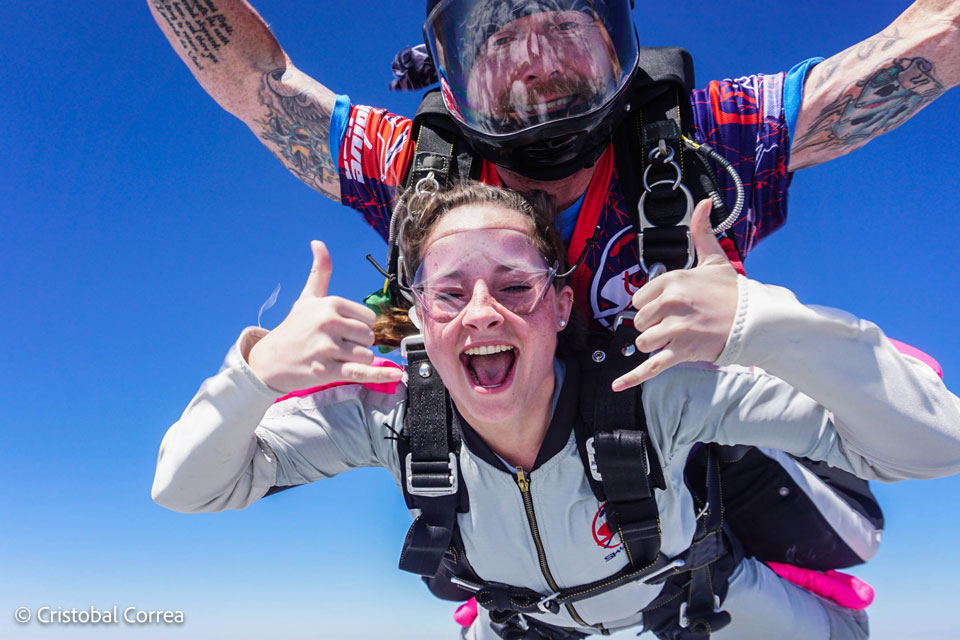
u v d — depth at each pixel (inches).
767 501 42.2
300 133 44.4
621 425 31.1
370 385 35.1
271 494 35.4
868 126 39.1
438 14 34.1
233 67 44.6
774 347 26.5
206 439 30.2
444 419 32.9
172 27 44.0
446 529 33.5
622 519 32.3
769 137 38.2
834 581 48.6
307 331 28.4
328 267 30.0
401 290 33.5
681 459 34.0
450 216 31.5
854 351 26.7
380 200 42.1
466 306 30.2
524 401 30.8
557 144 33.7
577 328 33.9
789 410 30.2
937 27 36.5
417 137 37.7
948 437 27.3
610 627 42.6
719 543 40.3
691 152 34.1
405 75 43.6
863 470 30.3
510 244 30.7
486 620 45.8
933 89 37.7
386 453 34.8
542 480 32.4
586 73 32.8
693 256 33.4
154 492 32.4
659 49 36.8
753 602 44.6
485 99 33.5
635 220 34.7
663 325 26.6
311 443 34.4
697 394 31.3
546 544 33.9
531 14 32.6
